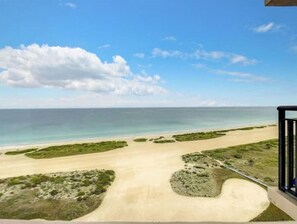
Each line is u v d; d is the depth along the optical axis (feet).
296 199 11.18
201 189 59.67
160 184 64.64
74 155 107.65
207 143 134.21
